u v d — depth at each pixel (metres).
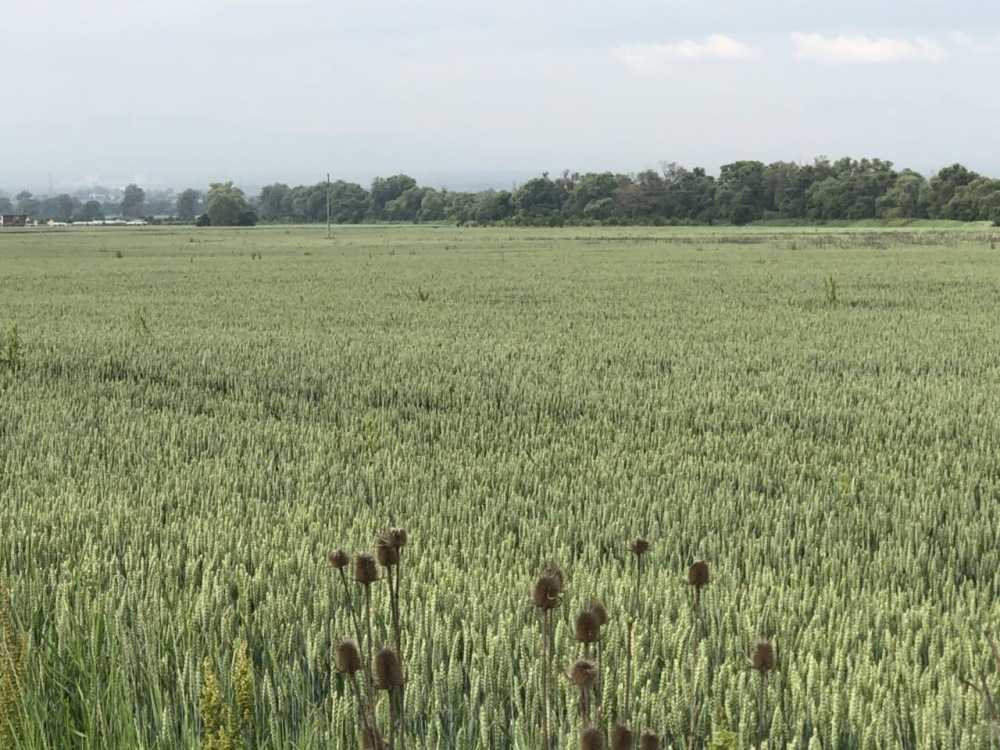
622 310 29.31
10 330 18.41
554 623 5.50
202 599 5.73
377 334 23.33
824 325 24.88
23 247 97.75
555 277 45.66
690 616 5.65
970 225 158.38
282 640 5.30
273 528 7.72
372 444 11.34
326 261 65.44
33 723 4.47
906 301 31.91
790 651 5.19
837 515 8.51
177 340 22.08
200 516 8.20
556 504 8.77
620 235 123.19
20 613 5.77
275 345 21.20
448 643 5.25
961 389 15.07
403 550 6.84
